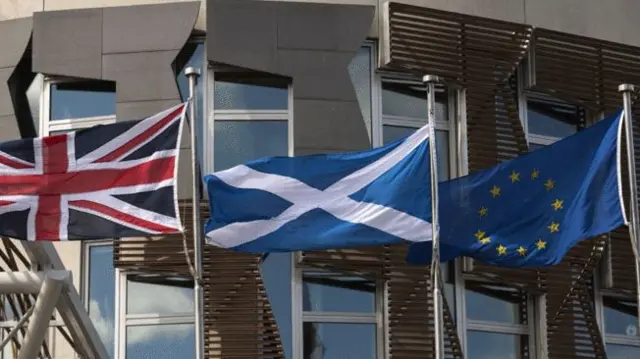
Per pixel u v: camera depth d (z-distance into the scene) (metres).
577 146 23.06
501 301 27.33
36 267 24.17
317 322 26.17
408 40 27.16
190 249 25.88
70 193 22.72
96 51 26.91
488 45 27.62
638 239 22.30
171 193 22.55
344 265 26.06
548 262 22.94
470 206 23.11
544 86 27.94
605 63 28.53
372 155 23.06
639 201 27.38
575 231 22.78
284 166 23.06
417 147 22.84
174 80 26.59
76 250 26.80
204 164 26.52
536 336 27.33
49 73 26.92
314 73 26.75
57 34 27.06
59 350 26.41
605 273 27.89
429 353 26.12
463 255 23.33
